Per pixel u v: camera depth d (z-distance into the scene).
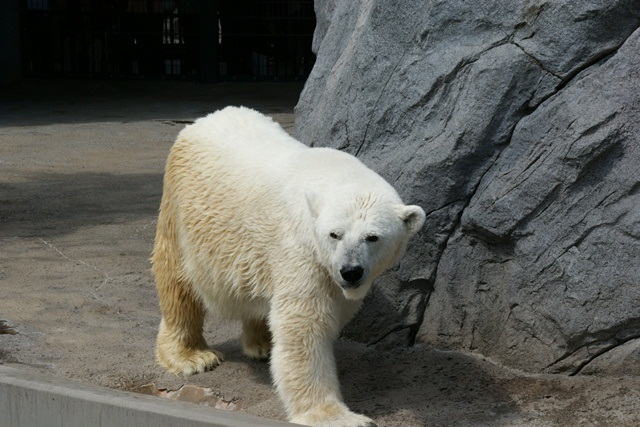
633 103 5.21
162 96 21.47
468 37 5.74
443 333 6.01
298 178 5.07
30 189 11.38
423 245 5.93
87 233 9.30
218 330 6.77
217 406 5.53
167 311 5.98
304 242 4.92
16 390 5.00
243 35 23.77
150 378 5.82
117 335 6.53
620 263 5.30
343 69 6.62
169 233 5.82
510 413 5.09
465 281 5.88
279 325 4.99
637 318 5.30
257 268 5.19
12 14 23.28
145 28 23.80
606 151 5.26
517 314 5.66
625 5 5.22
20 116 18.27
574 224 5.39
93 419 4.78
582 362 5.50
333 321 5.04
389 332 6.15
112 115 18.48
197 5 23.53
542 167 5.45
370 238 4.70
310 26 23.52
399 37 6.04
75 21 23.91
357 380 5.70
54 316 6.86
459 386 5.52
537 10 5.43
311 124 6.95
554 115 5.41
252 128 5.72
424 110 5.91
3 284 7.56
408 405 5.30
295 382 4.91
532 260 5.54
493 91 5.56
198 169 5.58
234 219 5.27
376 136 6.17
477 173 5.71
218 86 23.34
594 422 4.92
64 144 14.94
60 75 24.12
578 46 5.34
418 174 5.83
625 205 5.27
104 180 12.06
